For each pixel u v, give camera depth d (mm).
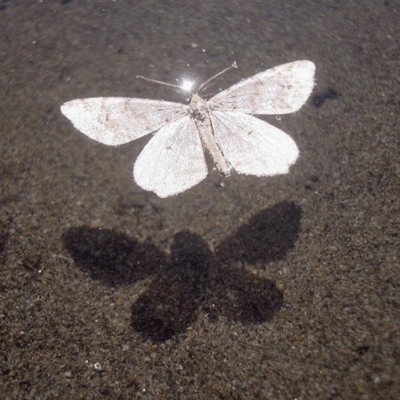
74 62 106
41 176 97
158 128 88
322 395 85
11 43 108
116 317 91
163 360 88
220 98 91
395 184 99
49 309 91
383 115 105
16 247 93
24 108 101
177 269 94
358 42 112
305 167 100
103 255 94
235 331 90
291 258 95
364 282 93
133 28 110
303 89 88
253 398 86
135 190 97
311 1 116
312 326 90
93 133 84
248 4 115
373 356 87
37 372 87
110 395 86
